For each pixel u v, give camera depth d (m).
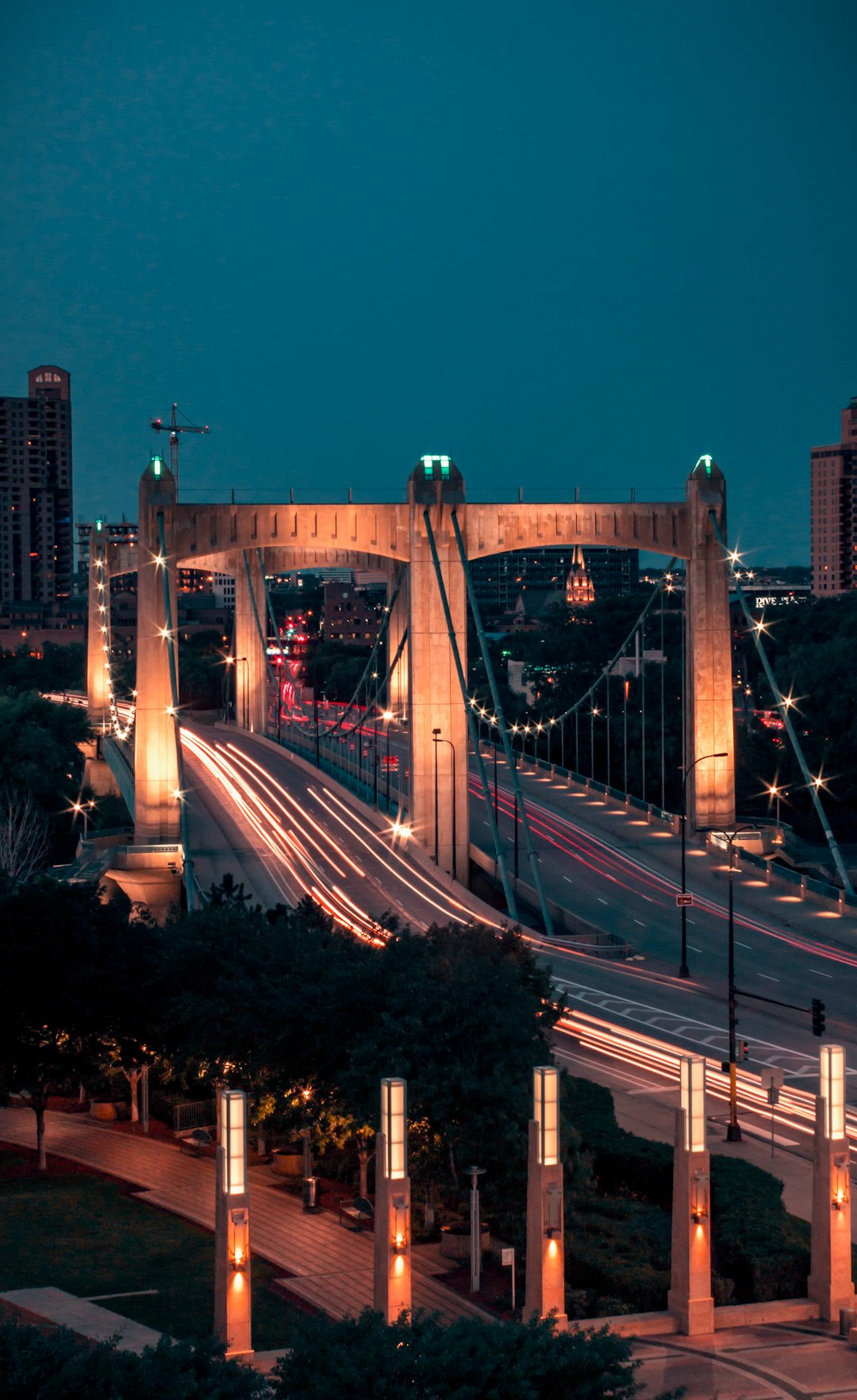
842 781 180.62
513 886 116.00
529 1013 49.69
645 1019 77.19
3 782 173.38
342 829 140.25
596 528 132.50
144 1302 41.09
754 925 102.94
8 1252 45.84
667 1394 29.33
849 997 82.75
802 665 185.88
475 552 132.12
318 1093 50.47
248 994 54.25
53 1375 26.61
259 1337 38.62
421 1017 48.41
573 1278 42.25
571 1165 47.06
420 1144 46.91
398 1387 27.14
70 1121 63.72
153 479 131.62
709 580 130.88
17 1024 56.94
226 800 155.12
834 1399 33.72
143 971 59.94
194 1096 63.28
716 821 131.00
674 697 198.12
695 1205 38.19
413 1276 43.50
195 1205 51.19
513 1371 27.56
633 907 109.25
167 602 130.88
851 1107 60.72
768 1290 41.16
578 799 154.62
